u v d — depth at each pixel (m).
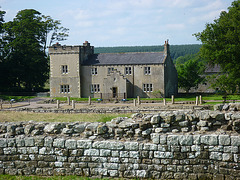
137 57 65.88
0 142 12.09
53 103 54.62
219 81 50.00
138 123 11.48
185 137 10.77
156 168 10.98
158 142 11.00
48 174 11.76
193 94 74.12
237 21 48.22
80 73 66.88
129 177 11.15
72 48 66.44
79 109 34.81
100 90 66.12
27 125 12.59
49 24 82.50
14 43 76.25
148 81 63.12
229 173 10.30
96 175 11.39
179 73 84.31
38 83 83.56
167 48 65.88
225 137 10.37
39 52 79.69
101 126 11.66
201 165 10.62
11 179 11.45
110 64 65.06
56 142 11.69
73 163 11.56
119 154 11.26
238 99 43.94
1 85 76.31
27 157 11.93
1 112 37.34
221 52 47.94
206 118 10.98
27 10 82.44
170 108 34.50
